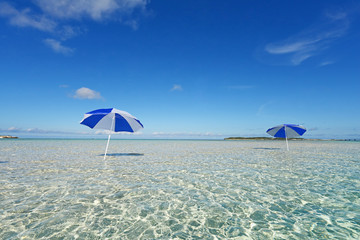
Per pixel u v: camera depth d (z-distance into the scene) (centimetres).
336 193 524
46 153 1476
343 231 326
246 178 695
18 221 353
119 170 831
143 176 721
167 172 796
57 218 367
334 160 1165
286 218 375
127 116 988
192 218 375
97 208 418
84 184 605
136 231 324
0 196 486
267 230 329
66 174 744
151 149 2078
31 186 577
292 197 495
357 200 471
